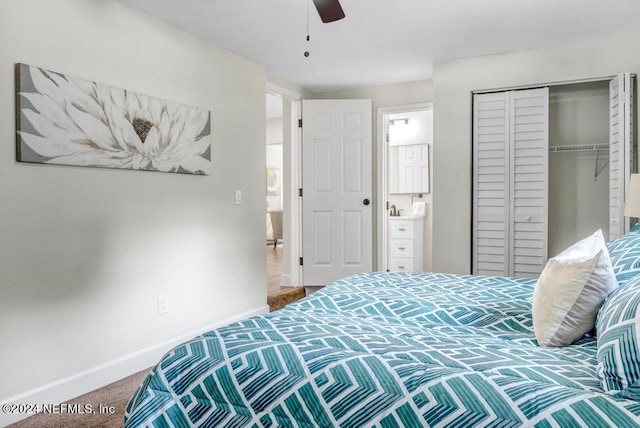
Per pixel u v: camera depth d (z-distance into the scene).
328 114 4.98
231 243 3.74
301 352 1.33
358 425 1.14
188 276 3.30
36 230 2.33
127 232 2.83
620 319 1.17
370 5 2.91
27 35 2.28
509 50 3.82
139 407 1.36
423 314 1.88
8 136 2.20
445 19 3.14
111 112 2.69
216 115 3.59
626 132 3.24
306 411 1.20
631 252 1.75
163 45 3.10
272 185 9.94
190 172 3.29
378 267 5.05
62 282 2.45
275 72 4.44
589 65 3.57
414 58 4.02
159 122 3.02
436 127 4.12
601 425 0.95
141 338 2.92
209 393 1.32
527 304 1.94
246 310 3.91
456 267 4.09
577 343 1.54
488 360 1.26
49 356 2.38
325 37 3.47
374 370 1.21
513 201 3.90
